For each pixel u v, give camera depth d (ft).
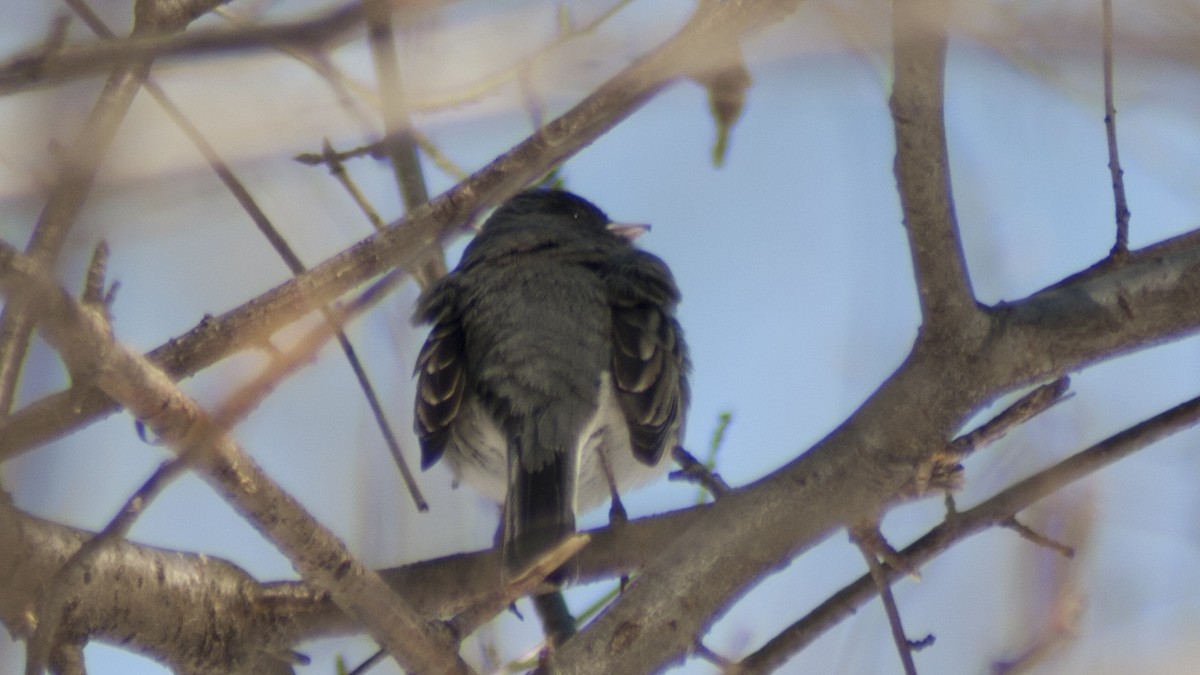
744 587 25.20
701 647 25.53
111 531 18.83
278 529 20.65
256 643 27.81
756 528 25.16
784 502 25.30
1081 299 25.79
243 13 21.90
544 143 22.50
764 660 26.02
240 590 27.94
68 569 18.90
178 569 27.25
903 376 25.39
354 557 21.65
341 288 22.95
